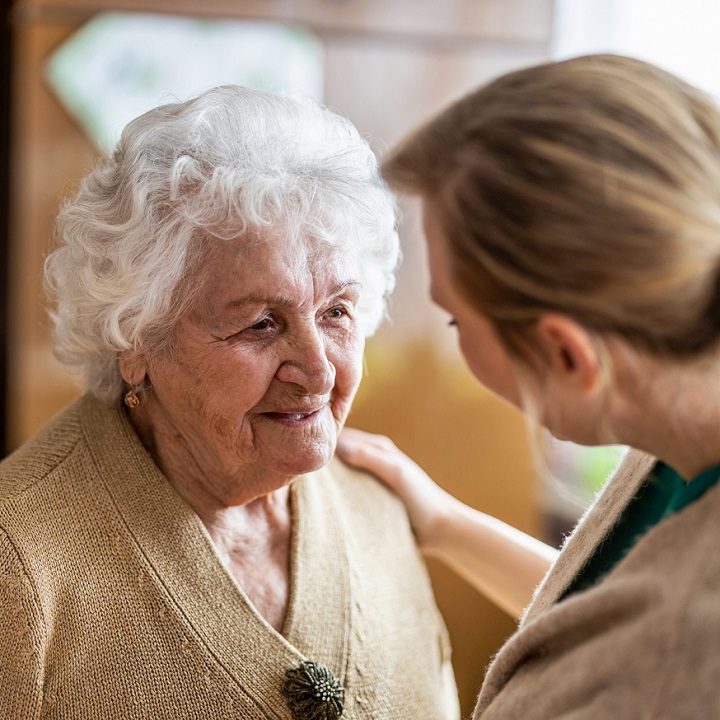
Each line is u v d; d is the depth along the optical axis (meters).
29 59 1.59
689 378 0.58
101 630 0.88
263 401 0.91
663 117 0.55
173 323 0.88
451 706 1.15
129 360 0.93
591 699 0.58
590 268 0.54
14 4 1.56
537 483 1.74
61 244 0.97
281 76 1.62
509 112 0.58
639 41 1.66
